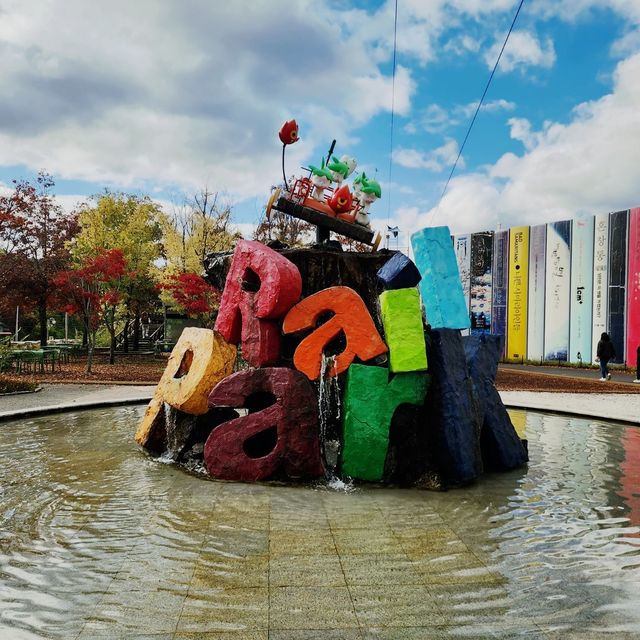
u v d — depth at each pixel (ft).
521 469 22.93
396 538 14.44
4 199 90.94
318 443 19.74
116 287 78.64
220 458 19.76
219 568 12.37
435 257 23.38
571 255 99.14
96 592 11.21
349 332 20.42
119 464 22.12
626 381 66.95
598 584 11.75
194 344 22.82
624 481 20.98
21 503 17.07
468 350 23.91
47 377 59.31
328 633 9.76
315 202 25.31
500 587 11.56
